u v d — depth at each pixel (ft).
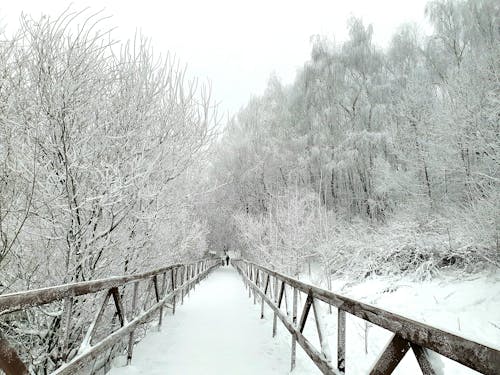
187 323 24.90
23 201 14.53
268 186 93.71
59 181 15.70
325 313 33.19
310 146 87.56
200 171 27.12
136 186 17.67
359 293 39.93
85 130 16.83
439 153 46.21
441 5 70.03
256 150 101.76
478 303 27.71
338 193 79.25
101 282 12.11
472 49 62.28
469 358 4.64
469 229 35.06
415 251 40.81
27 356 15.48
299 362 16.12
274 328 21.29
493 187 32.50
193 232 30.25
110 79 18.28
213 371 15.01
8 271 15.20
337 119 84.84
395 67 83.25
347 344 24.04
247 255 89.45
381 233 53.31
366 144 71.87
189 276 44.24
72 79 15.28
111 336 12.96
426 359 5.73
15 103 14.62
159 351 17.89
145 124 19.33
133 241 19.71
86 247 16.40
